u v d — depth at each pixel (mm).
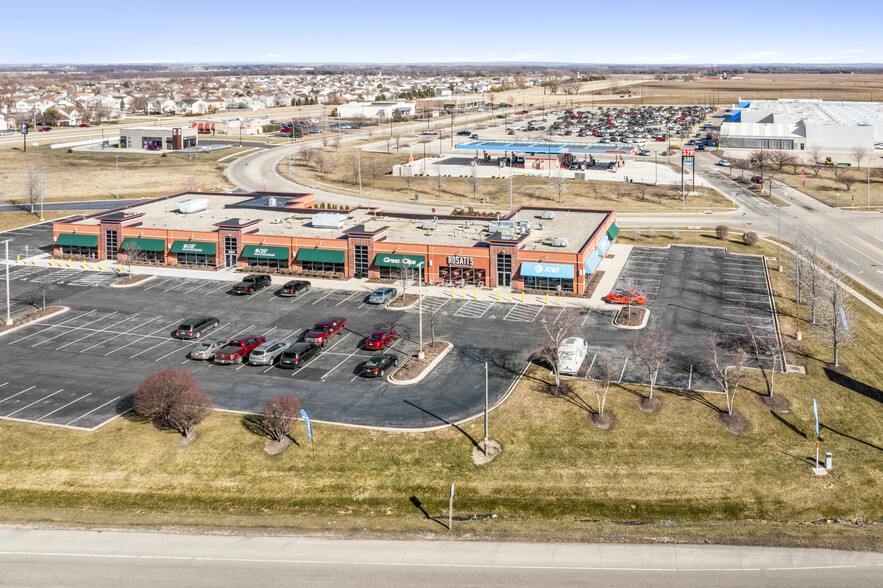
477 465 48719
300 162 193500
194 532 41875
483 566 38375
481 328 70938
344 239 88375
